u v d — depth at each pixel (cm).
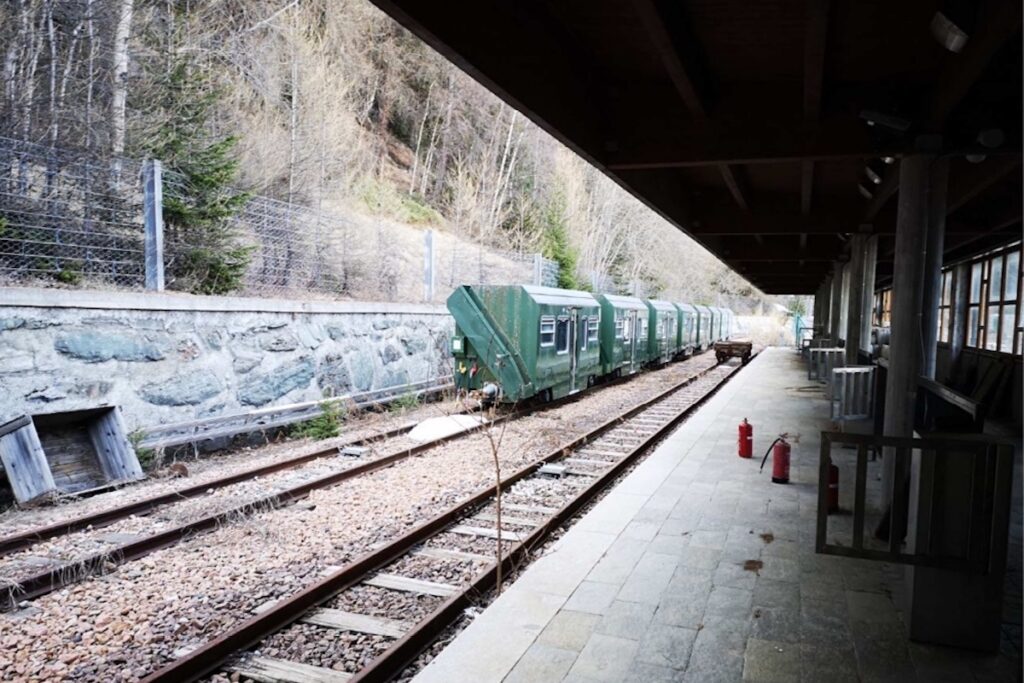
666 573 532
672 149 612
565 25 492
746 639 424
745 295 7069
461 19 357
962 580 411
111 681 416
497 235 2922
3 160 1045
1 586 521
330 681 414
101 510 736
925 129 569
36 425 848
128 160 1245
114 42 1347
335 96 2164
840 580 520
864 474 424
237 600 527
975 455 400
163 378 1010
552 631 433
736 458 962
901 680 376
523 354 1405
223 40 1875
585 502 798
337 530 688
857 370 1018
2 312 809
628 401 1725
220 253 1330
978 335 1648
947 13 405
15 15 1174
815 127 589
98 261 1105
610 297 2016
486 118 3259
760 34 482
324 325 1352
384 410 1452
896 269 606
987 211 1091
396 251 2011
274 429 1184
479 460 995
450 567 602
